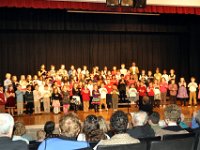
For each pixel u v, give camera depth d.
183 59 16.52
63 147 3.11
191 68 15.78
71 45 15.58
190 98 14.27
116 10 12.39
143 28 15.65
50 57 15.27
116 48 16.17
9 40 14.63
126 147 3.00
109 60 16.11
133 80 14.07
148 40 16.45
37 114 12.45
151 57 16.52
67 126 3.20
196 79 15.82
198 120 4.95
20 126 4.40
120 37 16.22
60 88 12.98
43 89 12.70
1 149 2.88
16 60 14.76
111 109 13.48
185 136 3.69
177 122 4.38
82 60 15.75
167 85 14.16
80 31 15.45
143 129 4.15
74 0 11.91
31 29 14.16
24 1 11.42
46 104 12.66
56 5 11.82
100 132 3.66
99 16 15.06
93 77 14.03
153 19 15.72
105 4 12.29
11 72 14.69
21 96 12.30
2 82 14.53
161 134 4.11
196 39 15.72
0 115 3.05
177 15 15.59
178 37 16.55
